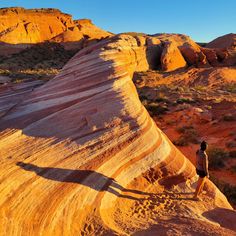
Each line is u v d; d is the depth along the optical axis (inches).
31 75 1691.7
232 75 1916.8
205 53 2290.8
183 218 306.7
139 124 413.1
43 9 3400.6
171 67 1990.7
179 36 2504.9
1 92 734.5
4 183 293.3
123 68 556.7
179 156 418.0
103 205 305.7
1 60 2645.2
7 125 454.3
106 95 465.7
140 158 375.6
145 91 1471.5
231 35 2874.0
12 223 246.7
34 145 379.9
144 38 2055.9
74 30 3412.9
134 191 343.0
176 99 1217.4
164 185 368.2
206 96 1293.1
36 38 3144.7
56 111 468.1
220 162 620.1
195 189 375.2
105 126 405.4
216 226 293.0
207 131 835.4
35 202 280.8
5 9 3159.5
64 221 271.9
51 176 320.8
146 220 301.1
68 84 536.7
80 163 346.0
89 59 577.6
